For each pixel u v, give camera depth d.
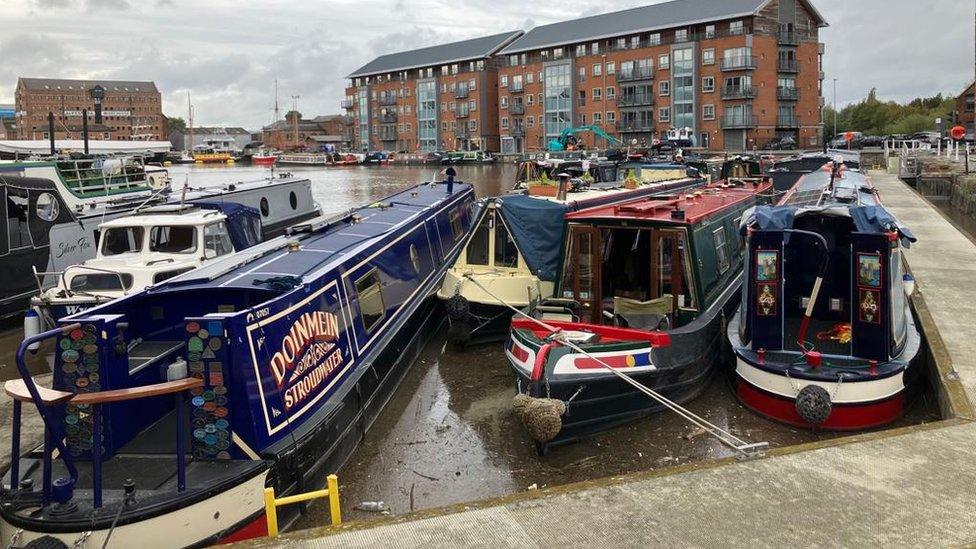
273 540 5.46
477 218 13.41
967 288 13.25
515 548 5.30
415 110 106.31
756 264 9.63
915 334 10.11
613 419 9.22
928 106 117.38
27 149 33.62
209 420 6.80
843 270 10.55
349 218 13.11
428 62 103.25
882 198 28.80
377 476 8.34
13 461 6.19
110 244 13.84
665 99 76.12
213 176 65.31
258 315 7.19
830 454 6.78
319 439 7.74
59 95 155.12
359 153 101.12
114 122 160.25
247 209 15.98
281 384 7.39
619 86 79.69
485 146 96.75
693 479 6.34
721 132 72.38
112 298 12.56
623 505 5.90
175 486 6.35
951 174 36.72
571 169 24.12
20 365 5.75
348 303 9.59
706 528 5.54
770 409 9.43
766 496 6.01
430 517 5.76
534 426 8.25
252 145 156.38
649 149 36.91
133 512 5.94
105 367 6.73
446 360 12.32
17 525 5.95
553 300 10.84
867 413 8.88
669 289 10.81
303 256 10.04
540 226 12.92
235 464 6.77
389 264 11.61
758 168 26.97
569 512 5.81
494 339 12.93
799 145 75.06
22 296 15.39
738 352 9.95
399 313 11.57
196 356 6.75
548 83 86.69
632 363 9.16
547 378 8.60
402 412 10.19
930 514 5.69
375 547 5.34
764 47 71.25
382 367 10.18
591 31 83.38
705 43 72.69
